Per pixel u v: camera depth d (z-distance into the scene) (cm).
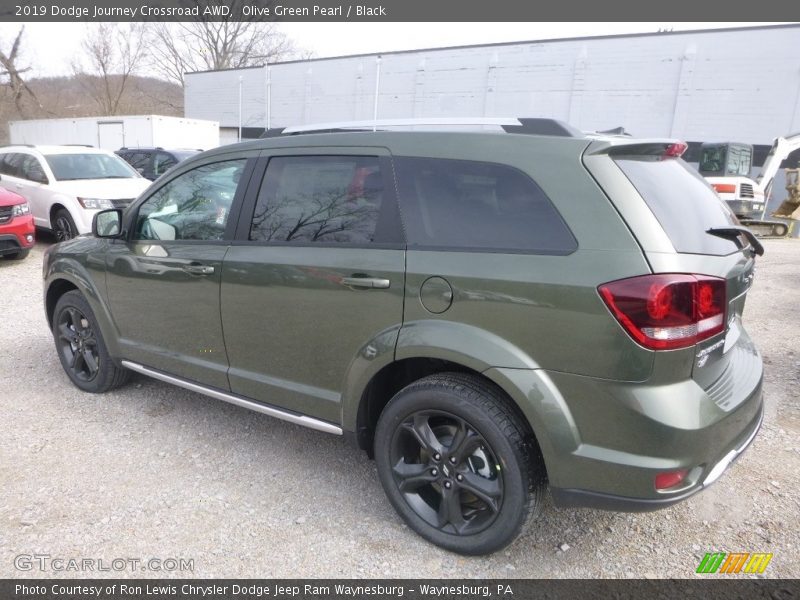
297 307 285
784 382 448
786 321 624
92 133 2069
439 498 271
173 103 4656
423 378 255
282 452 345
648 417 207
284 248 292
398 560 255
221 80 3522
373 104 2902
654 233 213
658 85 2228
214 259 316
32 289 730
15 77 3841
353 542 266
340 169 283
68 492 298
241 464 330
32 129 2380
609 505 220
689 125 2200
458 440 247
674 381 210
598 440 217
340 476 321
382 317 258
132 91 4528
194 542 264
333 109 3047
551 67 2411
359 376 266
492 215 239
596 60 2325
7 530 268
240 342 314
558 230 224
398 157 266
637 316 204
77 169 1047
